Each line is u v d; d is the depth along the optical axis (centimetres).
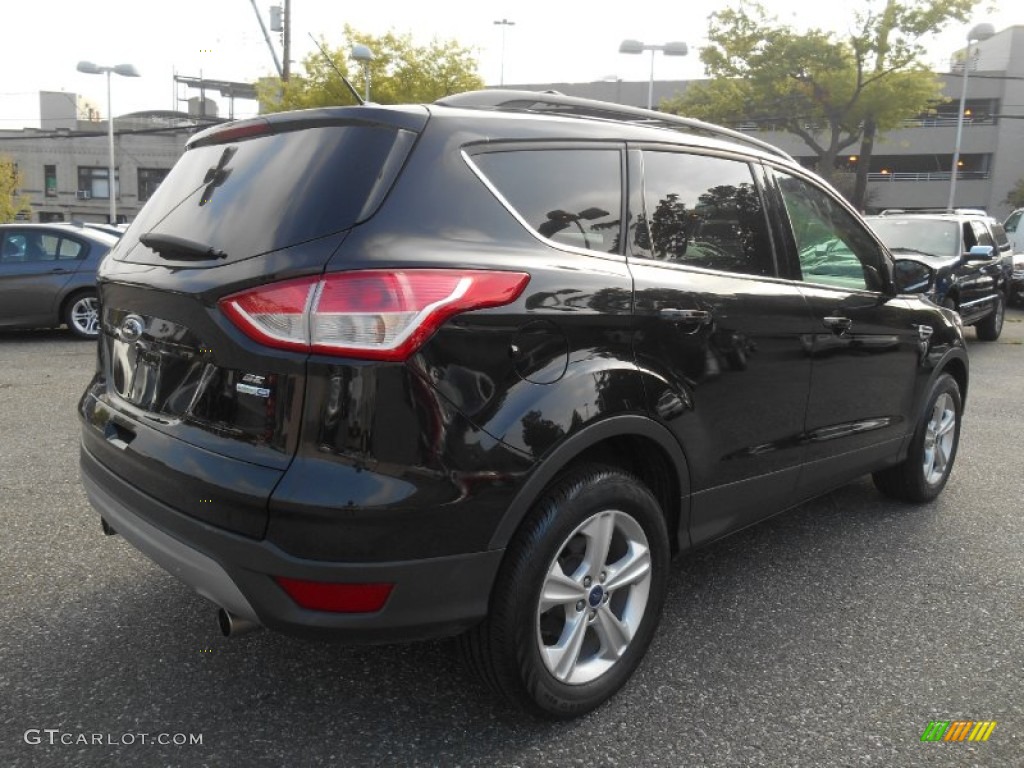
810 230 354
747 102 2905
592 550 249
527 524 231
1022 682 284
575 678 251
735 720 259
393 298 205
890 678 285
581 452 253
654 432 261
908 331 404
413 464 207
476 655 236
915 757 243
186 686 269
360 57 1938
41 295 1003
